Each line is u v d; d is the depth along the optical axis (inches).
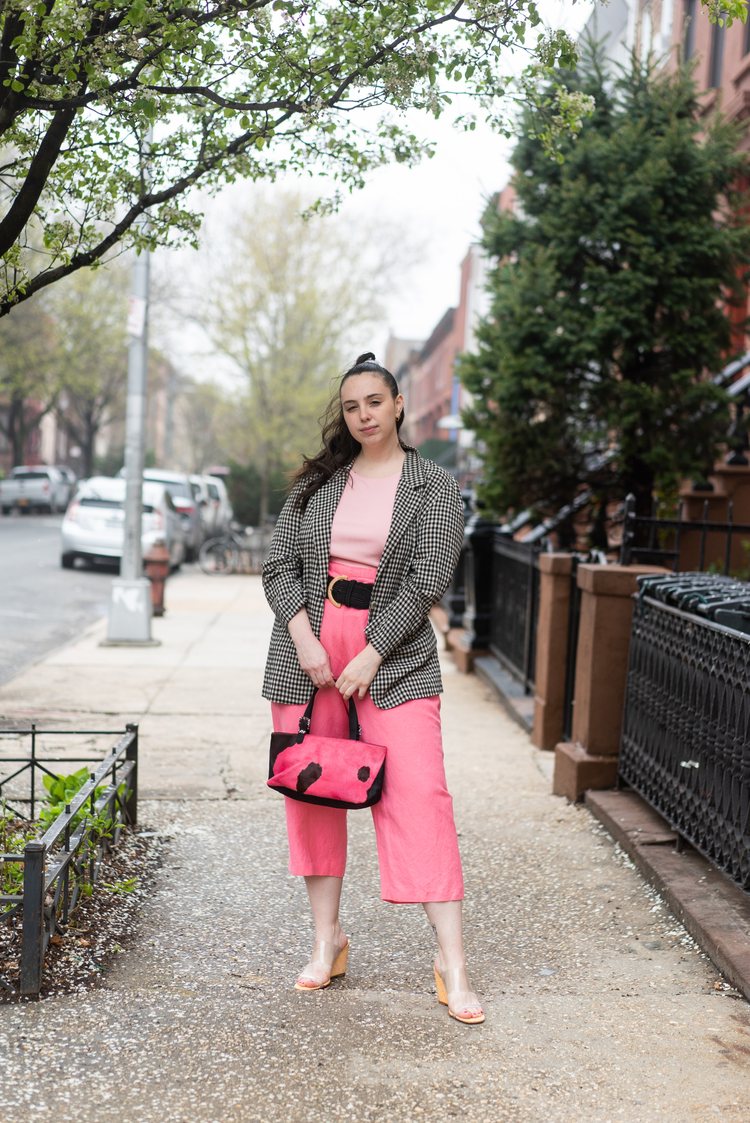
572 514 417.7
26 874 127.7
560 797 228.4
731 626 160.7
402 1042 119.0
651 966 141.7
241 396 1263.5
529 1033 121.6
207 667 402.0
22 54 135.0
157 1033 119.5
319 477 134.6
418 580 125.6
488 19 143.9
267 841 195.0
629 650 215.0
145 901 162.1
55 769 238.7
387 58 149.8
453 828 128.0
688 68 382.3
